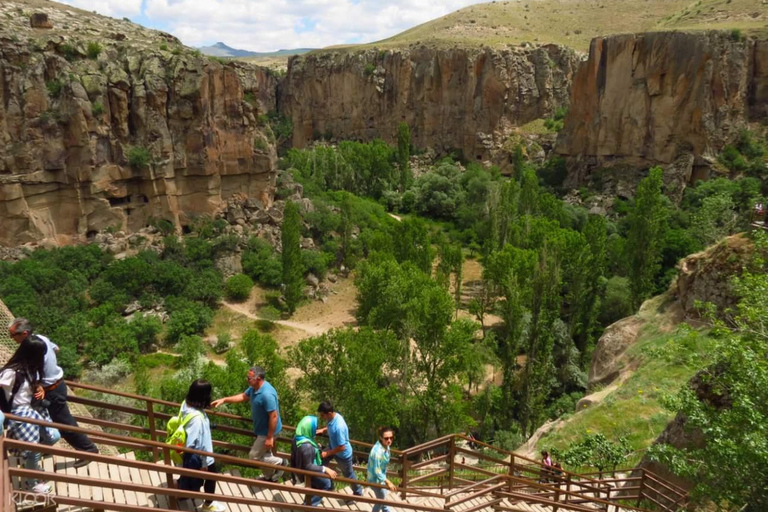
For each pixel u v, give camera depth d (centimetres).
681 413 2030
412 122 14188
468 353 3875
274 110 17638
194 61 6575
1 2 6359
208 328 5681
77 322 4925
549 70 13112
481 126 12988
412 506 1180
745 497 1467
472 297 7144
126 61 6384
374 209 9594
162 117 6462
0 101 5491
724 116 9031
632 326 3866
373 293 5078
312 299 6619
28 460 888
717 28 9625
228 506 1047
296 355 3453
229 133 7038
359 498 1072
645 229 5734
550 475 1838
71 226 6106
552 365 5000
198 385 1006
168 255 6256
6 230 5672
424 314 3894
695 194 8350
